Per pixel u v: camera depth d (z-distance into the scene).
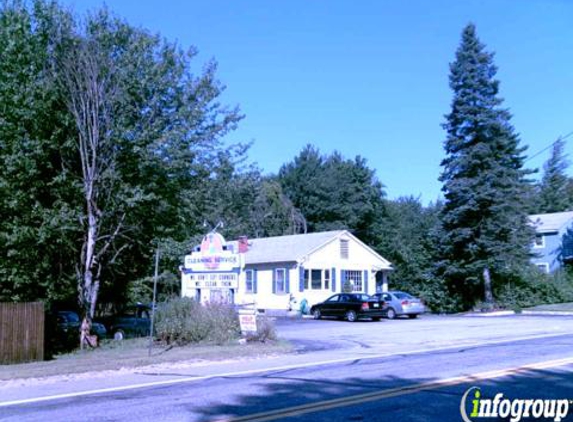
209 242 19.84
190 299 20.11
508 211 38.03
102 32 19.08
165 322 19.02
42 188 17.95
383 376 11.47
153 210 20.48
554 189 79.38
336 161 65.06
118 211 19.83
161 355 15.60
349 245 40.12
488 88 39.41
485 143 38.72
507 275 39.75
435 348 16.91
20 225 17.02
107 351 17.55
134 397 9.84
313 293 37.78
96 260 20.14
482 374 11.28
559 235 51.88
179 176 20.61
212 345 18.31
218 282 19.52
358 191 63.56
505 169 38.28
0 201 16.80
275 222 56.19
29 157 17.16
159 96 20.28
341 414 8.13
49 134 18.12
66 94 18.36
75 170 19.22
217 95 22.11
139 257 22.56
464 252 39.59
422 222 52.78
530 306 38.78
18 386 11.41
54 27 18.39
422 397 9.15
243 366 13.81
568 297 41.28
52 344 19.12
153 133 19.61
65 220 17.14
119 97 18.69
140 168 19.42
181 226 21.62
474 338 19.89
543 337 19.50
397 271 46.09
